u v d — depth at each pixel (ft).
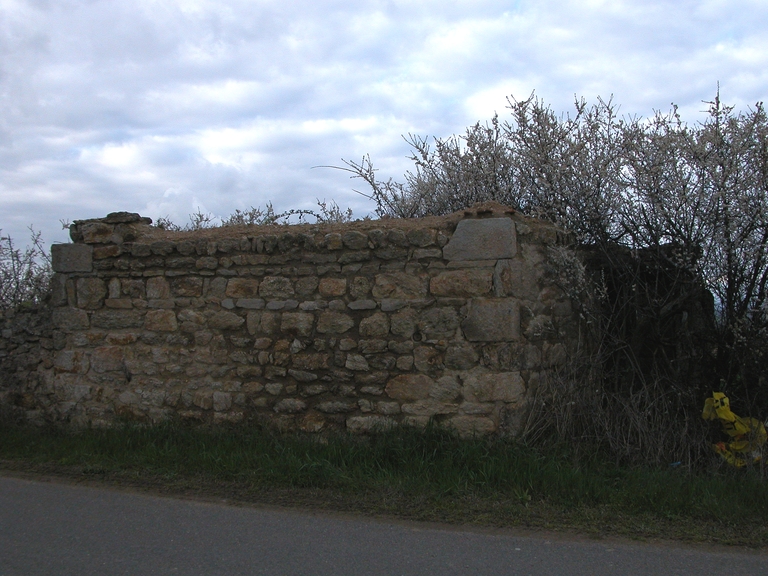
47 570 12.34
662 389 20.59
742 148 20.01
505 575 12.12
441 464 17.85
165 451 20.29
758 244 19.89
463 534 14.20
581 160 22.54
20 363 25.41
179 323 22.84
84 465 19.76
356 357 20.48
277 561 12.70
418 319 19.86
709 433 19.84
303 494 16.96
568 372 20.75
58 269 24.68
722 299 20.95
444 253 19.65
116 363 23.70
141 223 24.86
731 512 15.15
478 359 19.22
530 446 18.79
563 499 16.05
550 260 20.84
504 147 27.02
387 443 19.06
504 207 19.97
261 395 21.59
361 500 16.42
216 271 22.39
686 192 20.54
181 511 15.76
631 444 19.11
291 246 21.33
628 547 13.55
